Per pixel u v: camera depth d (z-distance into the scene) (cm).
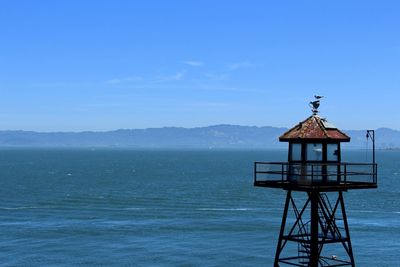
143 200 12675
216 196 13638
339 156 3644
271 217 9938
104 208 11212
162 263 6462
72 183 17662
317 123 3666
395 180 19725
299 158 3628
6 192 14375
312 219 3703
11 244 7362
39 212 10500
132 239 7800
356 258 6688
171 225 9012
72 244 7419
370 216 10056
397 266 6322
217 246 7344
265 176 3753
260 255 6838
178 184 17512
